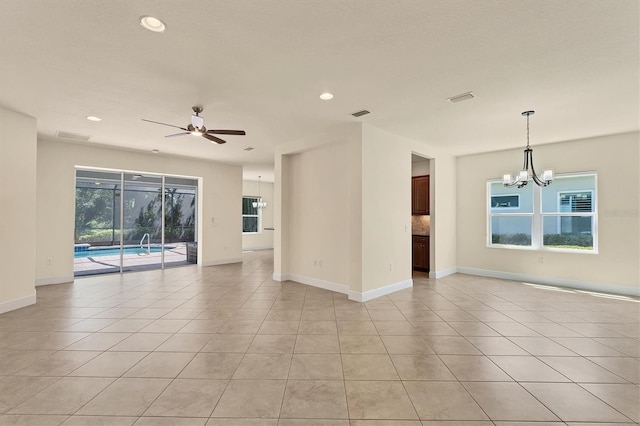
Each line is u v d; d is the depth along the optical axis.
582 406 2.06
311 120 4.40
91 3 1.97
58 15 2.10
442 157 6.48
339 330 3.42
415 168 7.27
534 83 3.16
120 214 6.84
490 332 3.38
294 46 2.50
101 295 4.91
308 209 5.72
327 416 1.96
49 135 5.26
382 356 2.80
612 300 4.66
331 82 3.17
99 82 3.18
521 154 6.12
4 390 2.22
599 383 2.35
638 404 2.08
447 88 3.30
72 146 5.88
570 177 5.61
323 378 2.42
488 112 4.02
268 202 12.29
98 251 6.61
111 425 1.86
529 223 6.12
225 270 7.21
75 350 2.89
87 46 2.51
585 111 3.96
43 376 2.42
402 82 3.16
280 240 6.00
